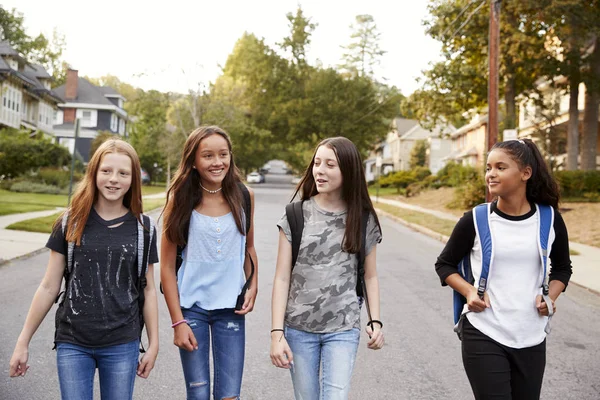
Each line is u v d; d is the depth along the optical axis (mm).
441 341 6488
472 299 3039
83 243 2945
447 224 21031
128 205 3096
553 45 29391
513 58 28375
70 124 64750
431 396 4824
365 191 3250
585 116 30625
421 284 10016
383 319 7445
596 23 27109
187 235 3365
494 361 3000
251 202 3531
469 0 27656
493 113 18141
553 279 3141
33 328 2967
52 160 36844
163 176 55688
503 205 3121
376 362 5699
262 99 66125
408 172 51438
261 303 8055
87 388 2945
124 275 3000
